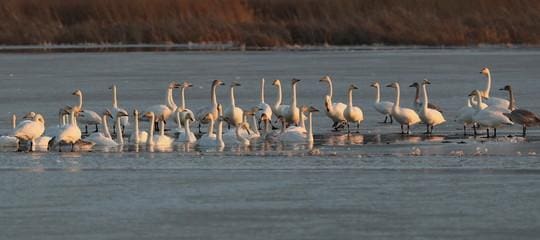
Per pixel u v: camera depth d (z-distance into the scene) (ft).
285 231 54.75
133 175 71.05
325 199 62.49
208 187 66.44
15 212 59.31
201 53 198.80
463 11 224.74
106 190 65.62
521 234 53.78
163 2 229.45
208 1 230.48
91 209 60.08
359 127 99.71
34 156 79.92
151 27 223.51
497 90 130.31
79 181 68.69
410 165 74.38
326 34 219.41
